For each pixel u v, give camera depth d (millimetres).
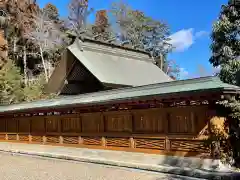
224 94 6297
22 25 37844
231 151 7406
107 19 46719
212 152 7207
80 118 11438
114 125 10062
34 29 39125
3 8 36281
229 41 13359
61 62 14648
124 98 8297
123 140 9711
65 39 41250
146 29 43188
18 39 38188
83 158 10773
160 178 7453
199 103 7660
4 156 13914
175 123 8188
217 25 13414
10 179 8359
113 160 9820
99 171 8922
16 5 37688
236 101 7102
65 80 15414
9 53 37469
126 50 19188
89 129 11031
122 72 15906
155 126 8727
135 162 9164
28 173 9094
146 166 8461
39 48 39656
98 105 9320
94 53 16234
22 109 13148
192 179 7078
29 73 38844
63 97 13062
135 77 16281
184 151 7879
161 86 8633
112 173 8500
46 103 13148
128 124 9578
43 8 46125
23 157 13266
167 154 8289
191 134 7711
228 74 12641
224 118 7160
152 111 8820
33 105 13836
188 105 7852
